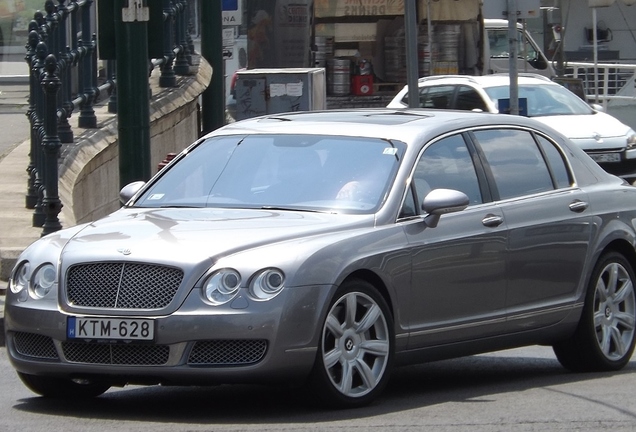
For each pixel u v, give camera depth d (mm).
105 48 30578
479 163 21641
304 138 21344
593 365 23219
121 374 18031
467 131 21828
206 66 56094
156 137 45750
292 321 17719
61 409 19281
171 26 51031
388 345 19172
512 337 21625
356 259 18641
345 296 18531
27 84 56594
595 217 23125
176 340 17672
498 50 83812
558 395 20547
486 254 20922
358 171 20391
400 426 17547
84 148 38812
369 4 65438
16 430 17578
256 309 17578
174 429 17438
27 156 42312
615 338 23484
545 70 85375
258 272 17766
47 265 18891
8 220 33031
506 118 22703
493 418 18281
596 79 74562
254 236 18391
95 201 39719
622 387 21422
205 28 41906
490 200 21484
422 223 19984
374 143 20844
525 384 21906
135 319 17828
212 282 17750
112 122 43250
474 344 20953
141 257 18047
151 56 31016
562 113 53469
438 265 20078
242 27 79375
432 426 17578
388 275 19188
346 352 18672
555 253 22234
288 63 65875
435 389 21250
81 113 42094
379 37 65688
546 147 23156
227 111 73125
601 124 52125
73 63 40375
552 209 22344
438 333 20172
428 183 20625
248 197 20484
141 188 21734
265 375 17672
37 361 18734
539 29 110812
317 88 51094
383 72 65812
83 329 18109
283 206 20062
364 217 19453
